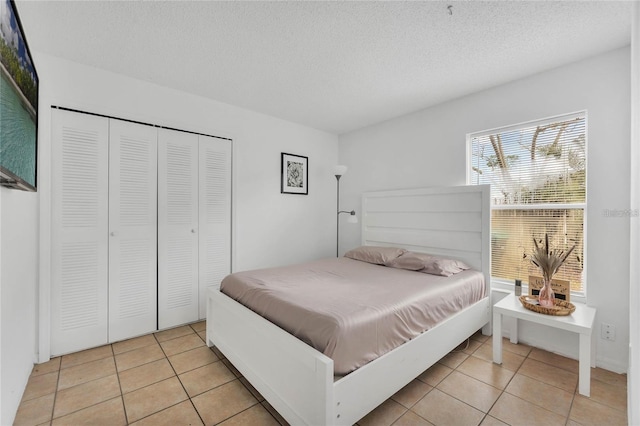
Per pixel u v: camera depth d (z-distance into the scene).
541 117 2.48
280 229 3.70
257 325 1.80
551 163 2.51
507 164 2.77
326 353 1.42
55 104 2.28
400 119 3.57
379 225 3.71
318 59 2.32
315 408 1.39
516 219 2.72
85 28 1.94
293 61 2.35
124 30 1.96
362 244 3.92
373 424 1.61
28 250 1.98
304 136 3.94
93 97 2.44
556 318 1.99
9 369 1.56
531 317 2.05
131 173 2.64
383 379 1.61
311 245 4.04
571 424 1.61
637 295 1.20
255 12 1.79
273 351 1.69
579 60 2.29
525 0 1.67
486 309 2.68
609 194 2.15
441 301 2.12
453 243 2.99
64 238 2.33
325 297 1.90
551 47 2.12
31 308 2.07
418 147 3.38
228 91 2.92
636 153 1.27
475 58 2.28
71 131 2.36
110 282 2.55
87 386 1.94
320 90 2.88
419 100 3.10
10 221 1.57
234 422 1.64
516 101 2.63
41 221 2.20
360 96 3.01
